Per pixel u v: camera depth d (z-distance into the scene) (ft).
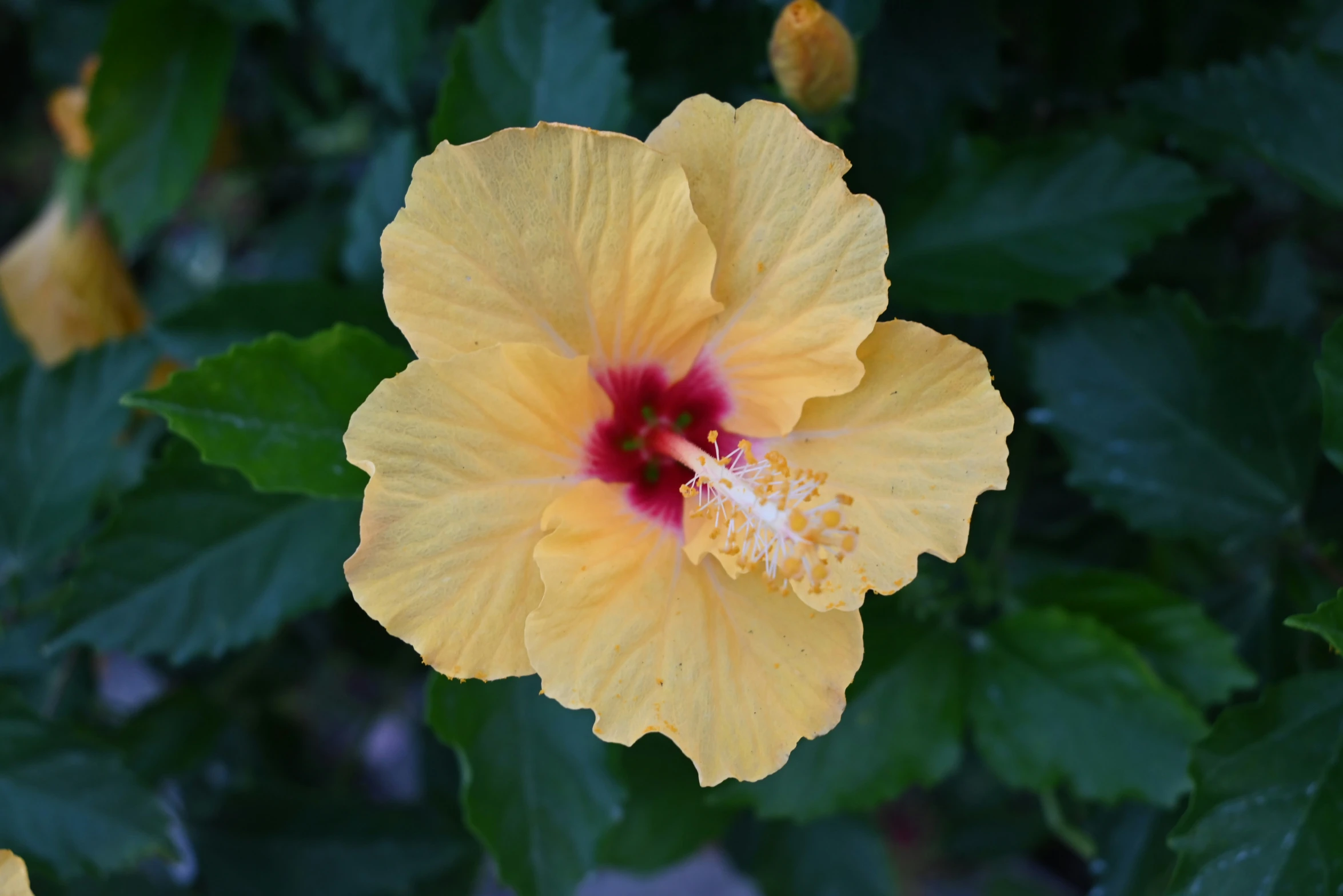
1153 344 1.77
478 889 2.24
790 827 2.15
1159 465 1.77
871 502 1.54
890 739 1.78
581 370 1.53
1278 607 1.81
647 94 1.96
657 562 1.55
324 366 1.63
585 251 1.50
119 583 1.74
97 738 1.82
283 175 2.69
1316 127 1.80
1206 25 1.97
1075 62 1.96
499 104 1.73
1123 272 1.77
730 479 1.52
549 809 1.69
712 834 1.93
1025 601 1.81
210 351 1.82
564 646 1.50
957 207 1.79
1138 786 1.74
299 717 2.85
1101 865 1.84
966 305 1.76
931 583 1.77
